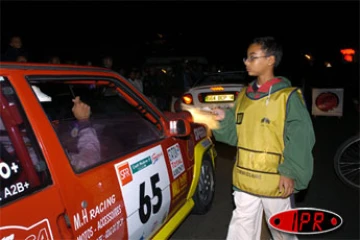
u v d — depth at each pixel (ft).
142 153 8.16
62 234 5.47
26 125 5.45
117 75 8.54
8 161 5.15
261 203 7.97
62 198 5.56
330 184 15.78
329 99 32.01
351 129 27.30
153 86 36.09
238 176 7.73
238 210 8.01
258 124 7.30
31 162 5.37
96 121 9.41
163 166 8.89
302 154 6.95
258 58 7.28
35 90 6.17
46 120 5.75
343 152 14.78
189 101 22.11
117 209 6.75
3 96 5.37
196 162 11.29
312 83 36.86
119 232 6.86
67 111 9.69
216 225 12.32
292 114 7.02
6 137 5.36
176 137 10.16
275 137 7.25
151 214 8.08
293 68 39.17
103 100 10.84
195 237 11.53
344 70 37.17
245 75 24.39
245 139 7.52
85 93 10.85
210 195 13.26
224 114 8.13
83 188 6.00
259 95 7.37
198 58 61.52
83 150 7.36
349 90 36.99
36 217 5.07
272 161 7.30
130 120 9.86
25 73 5.81
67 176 5.77
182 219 10.14
